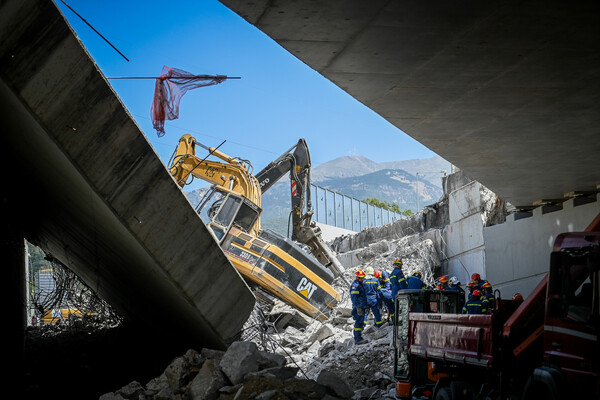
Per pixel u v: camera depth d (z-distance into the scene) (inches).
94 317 858.8
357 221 2268.7
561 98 436.1
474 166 614.5
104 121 348.8
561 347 265.0
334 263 1046.4
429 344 385.1
